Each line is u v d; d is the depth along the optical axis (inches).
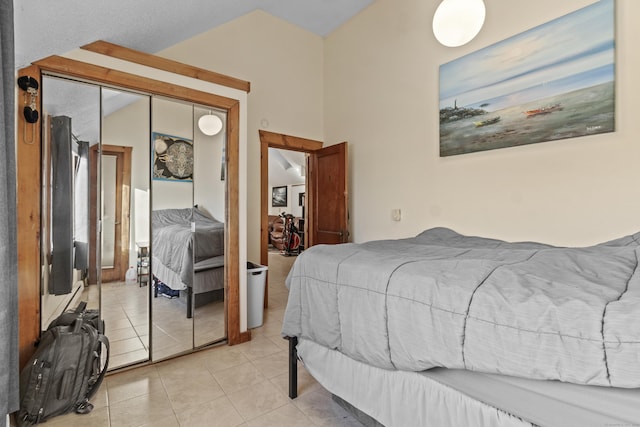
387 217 128.8
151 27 81.9
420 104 115.5
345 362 56.8
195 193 94.3
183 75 88.0
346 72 148.3
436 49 109.7
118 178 81.4
